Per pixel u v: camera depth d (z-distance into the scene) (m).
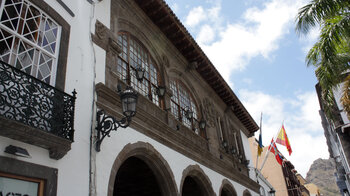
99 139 6.72
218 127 15.48
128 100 6.58
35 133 4.88
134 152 8.27
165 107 10.54
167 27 11.77
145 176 10.41
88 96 6.95
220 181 12.86
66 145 5.42
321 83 9.00
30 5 6.02
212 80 15.17
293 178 40.84
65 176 5.61
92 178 6.25
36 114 4.92
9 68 4.78
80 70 6.95
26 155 4.80
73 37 7.04
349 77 9.60
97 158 6.64
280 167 36.03
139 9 10.82
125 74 9.25
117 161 7.29
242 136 19.22
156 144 9.16
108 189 6.72
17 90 4.68
